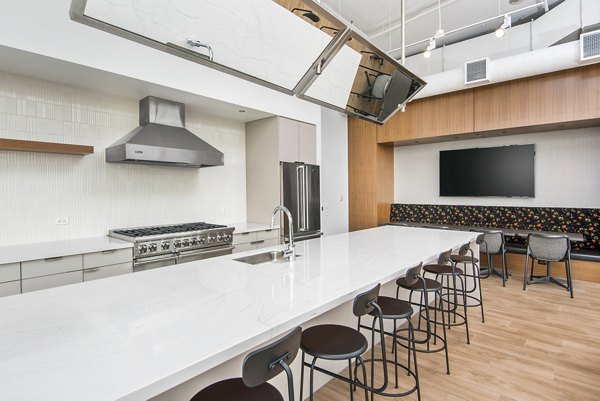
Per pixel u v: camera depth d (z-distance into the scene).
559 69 3.95
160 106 3.51
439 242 2.92
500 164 5.35
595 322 3.12
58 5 2.44
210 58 1.57
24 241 2.88
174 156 3.26
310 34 1.64
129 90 3.24
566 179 4.84
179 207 4.05
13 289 2.29
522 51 4.74
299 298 1.41
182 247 3.31
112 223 3.45
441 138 5.67
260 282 1.64
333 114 6.60
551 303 3.65
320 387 2.11
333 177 6.63
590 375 2.24
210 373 1.40
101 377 0.81
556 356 2.49
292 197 4.54
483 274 4.80
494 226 5.38
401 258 2.23
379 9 4.45
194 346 0.97
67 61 2.50
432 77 4.88
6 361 0.88
